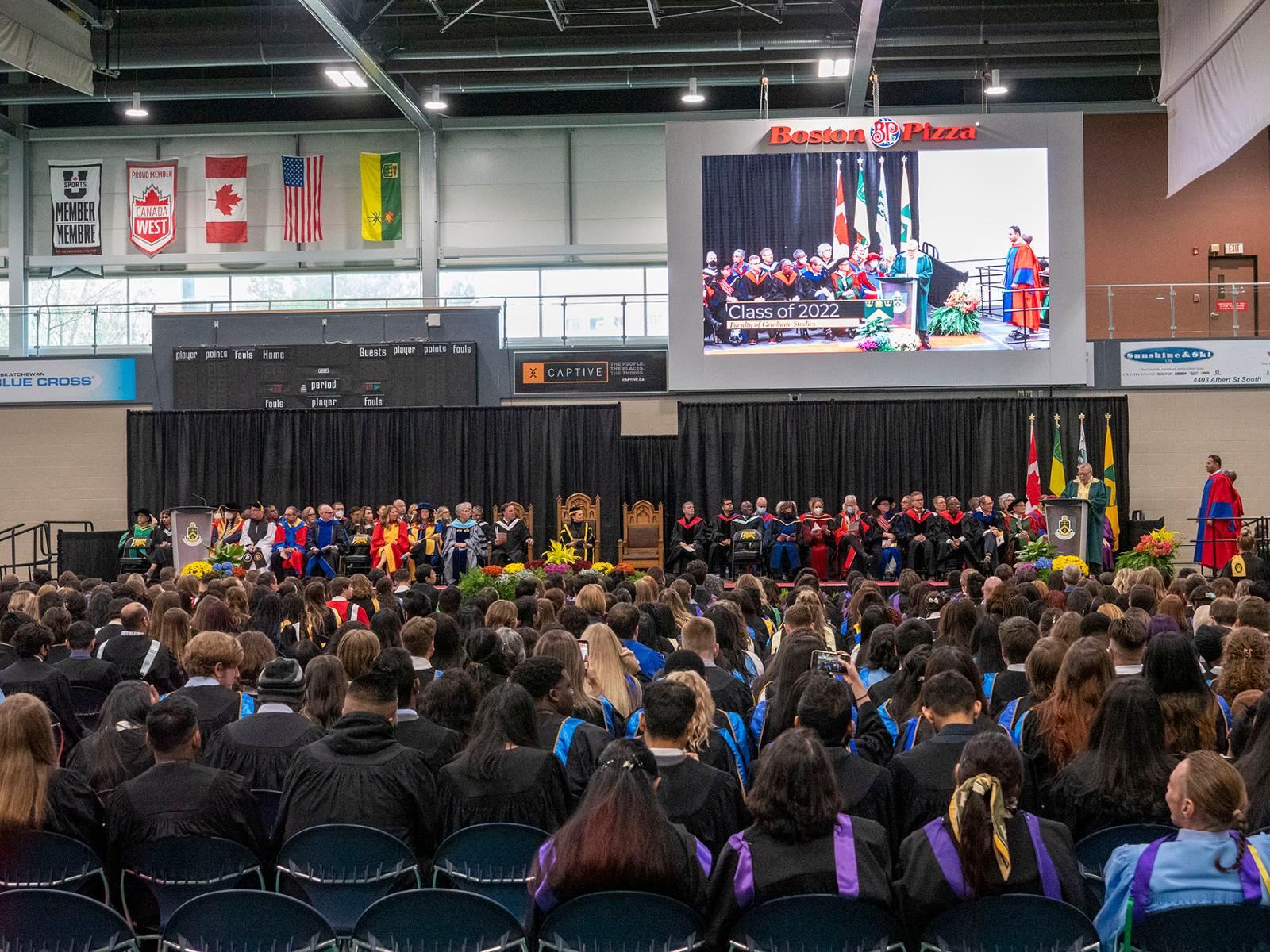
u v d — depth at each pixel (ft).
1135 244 82.99
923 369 69.82
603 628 20.30
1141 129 83.46
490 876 13.91
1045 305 69.31
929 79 79.61
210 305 86.12
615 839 11.43
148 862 13.87
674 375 70.49
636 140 85.87
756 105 88.07
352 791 14.69
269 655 21.49
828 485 72.49
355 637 20.11
